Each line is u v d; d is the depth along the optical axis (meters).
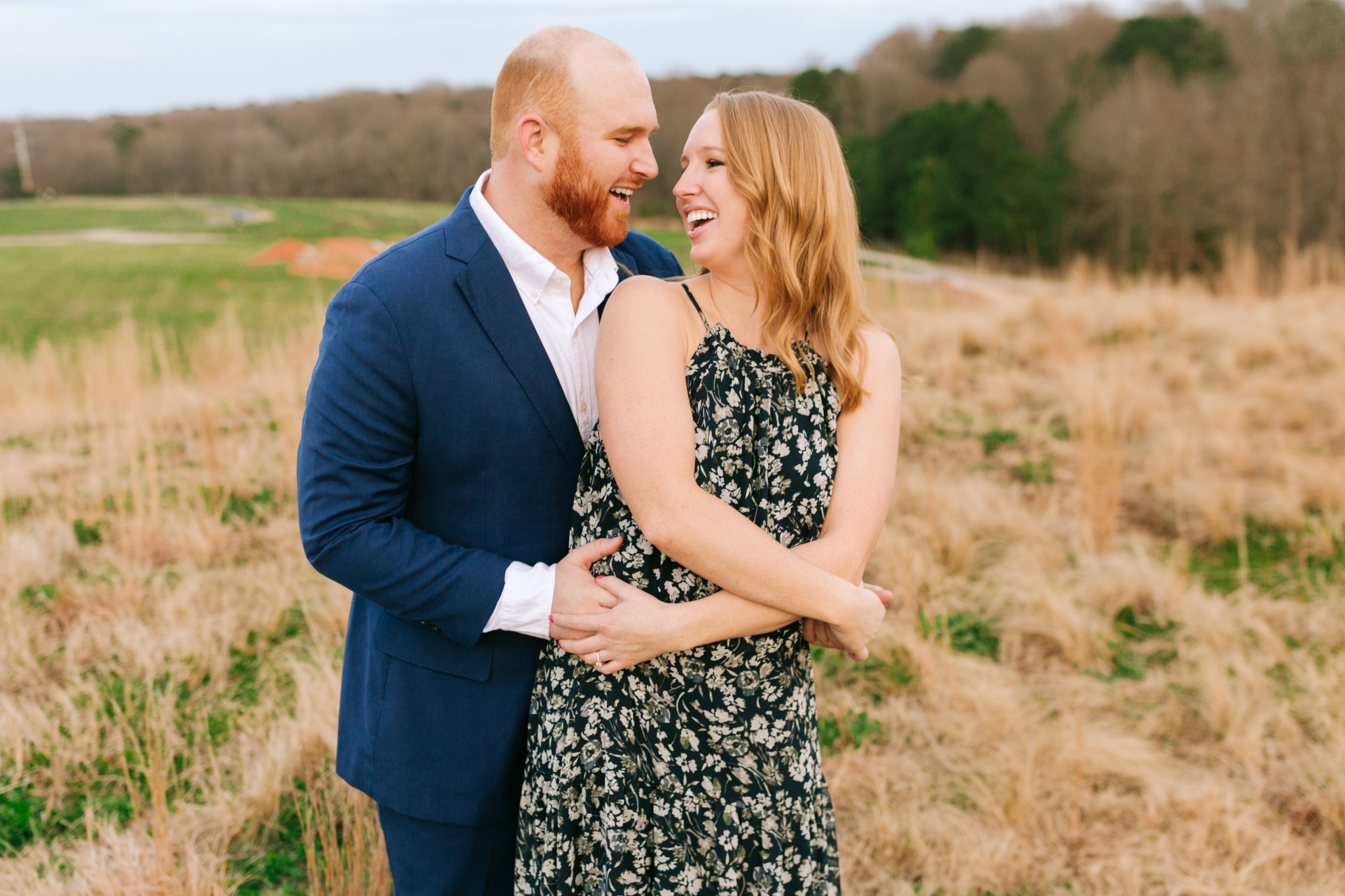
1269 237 30.69
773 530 1.37
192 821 2.49
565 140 1.43
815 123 1.36
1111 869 2.43
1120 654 3.53
